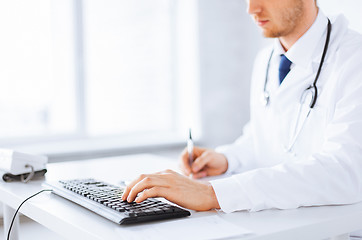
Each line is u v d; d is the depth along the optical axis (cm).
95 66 253
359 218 82
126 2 261
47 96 239
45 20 234
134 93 269
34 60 233
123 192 86
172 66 283
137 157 162
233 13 288
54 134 243
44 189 101
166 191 83
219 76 285
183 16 279
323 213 81
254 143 138
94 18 250
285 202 84
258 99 135
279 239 71
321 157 91
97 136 257
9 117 229
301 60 116
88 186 96
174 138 273
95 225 74
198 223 74
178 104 287
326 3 219
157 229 70
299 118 115
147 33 271
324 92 111
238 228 71
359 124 93
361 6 200
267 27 117
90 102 253
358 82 102
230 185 86
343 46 111
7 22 223
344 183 87
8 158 112
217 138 286
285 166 89
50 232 178
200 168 125
